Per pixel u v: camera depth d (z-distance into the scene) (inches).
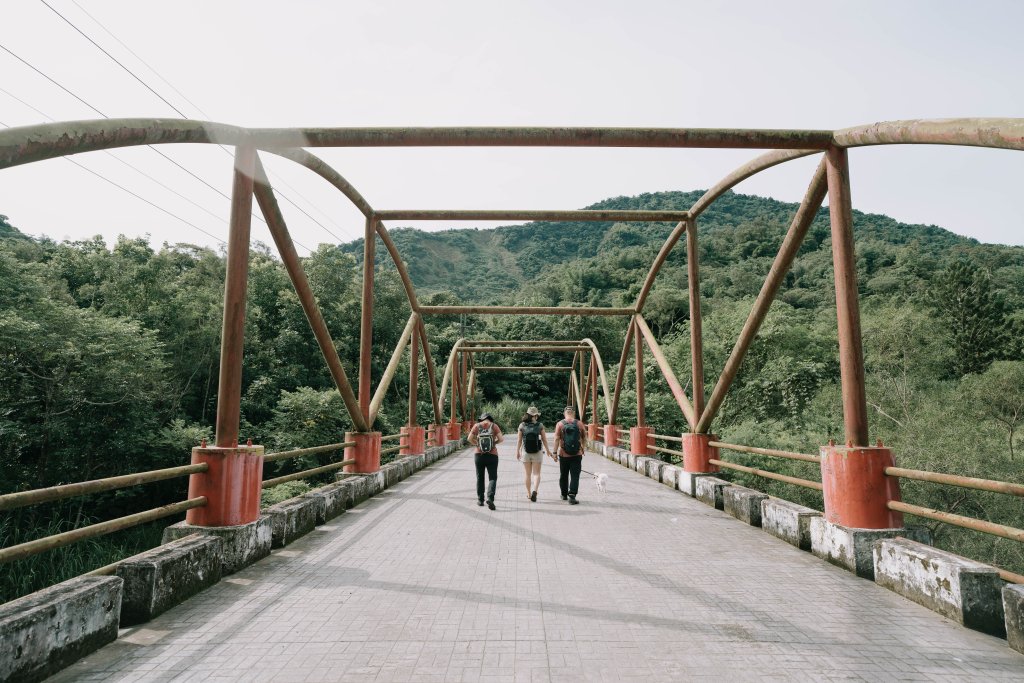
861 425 199.5
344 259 1503.4
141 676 112.9
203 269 1310.3
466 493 381.1
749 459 986.1
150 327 997.8
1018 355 1408.7
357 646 126.7
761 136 230.5
